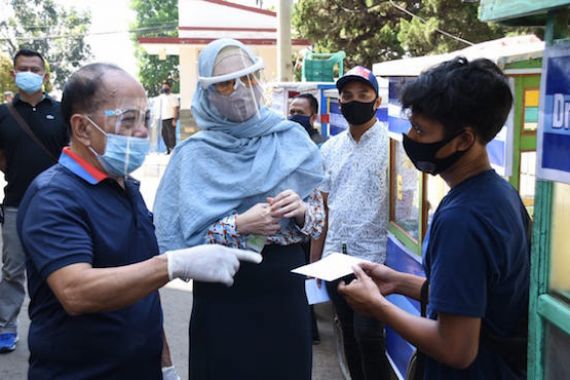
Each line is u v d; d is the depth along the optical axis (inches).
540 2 58.5
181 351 177.0
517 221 66.3
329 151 142.0
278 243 97.3
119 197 78.7
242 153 97.7
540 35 111.4
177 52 754.2
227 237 92.1
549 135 60.8
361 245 134.7
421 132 67.4
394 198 138.1
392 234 138.0
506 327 68.2
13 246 170.7
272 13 751.1
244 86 94.3
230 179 95.7
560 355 62.2
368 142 134.6
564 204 62.0
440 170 69.4
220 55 94.7
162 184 99.5
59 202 72.2
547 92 60.9
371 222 134.3
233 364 95.8
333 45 695.7
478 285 63.1
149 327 79.6
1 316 174.1
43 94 171.8
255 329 95.5
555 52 59.4
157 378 82.4
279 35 448.1
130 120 76.2
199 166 96.2
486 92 64.8
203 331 97.3
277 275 96.3
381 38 657.6
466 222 63.6
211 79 93.0
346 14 669.3
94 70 75.9
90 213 74.3
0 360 170.1
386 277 85.4
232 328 95.3
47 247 70.0
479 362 68.2
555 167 60.1
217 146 97.7
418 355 76.3
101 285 68.1
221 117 97.9
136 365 78.0
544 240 63.1
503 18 65.1
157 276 69.7
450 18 517.3
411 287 84.4
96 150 75.8
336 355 176.1
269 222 91.4
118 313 75.7
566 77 57.9
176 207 97.7
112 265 75.5
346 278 109.2
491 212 64.2
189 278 71.5
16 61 170.4
